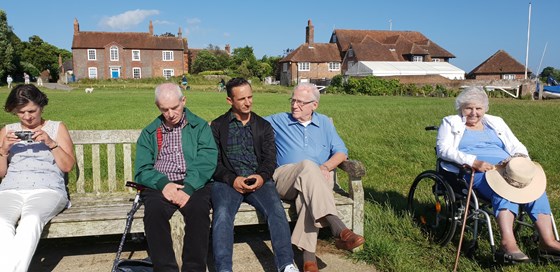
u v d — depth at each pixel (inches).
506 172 160.9
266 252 177.5
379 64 2230.6
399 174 299.7
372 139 436.5
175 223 151.6
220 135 172.1
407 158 348.8
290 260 146.3
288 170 167.6
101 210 161.9
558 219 196.4
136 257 173.5
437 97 1451.8
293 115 183.6
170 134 168.4
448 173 182.9
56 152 161.8
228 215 153.3
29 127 167.6
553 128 510.3
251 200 161.6
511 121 582.6
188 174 161.2
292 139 183.9
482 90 184.7
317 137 185.0
